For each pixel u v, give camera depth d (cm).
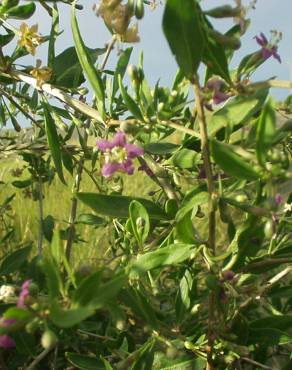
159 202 35
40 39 28
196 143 25
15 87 33
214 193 19
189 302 24
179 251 20
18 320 15
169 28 17
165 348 22
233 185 21
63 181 28
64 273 32
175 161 25
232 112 19
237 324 24
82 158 34
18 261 27
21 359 29
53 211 60
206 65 19
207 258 20
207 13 19
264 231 19
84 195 23
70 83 31
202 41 17
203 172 24
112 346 28
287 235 24
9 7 28
